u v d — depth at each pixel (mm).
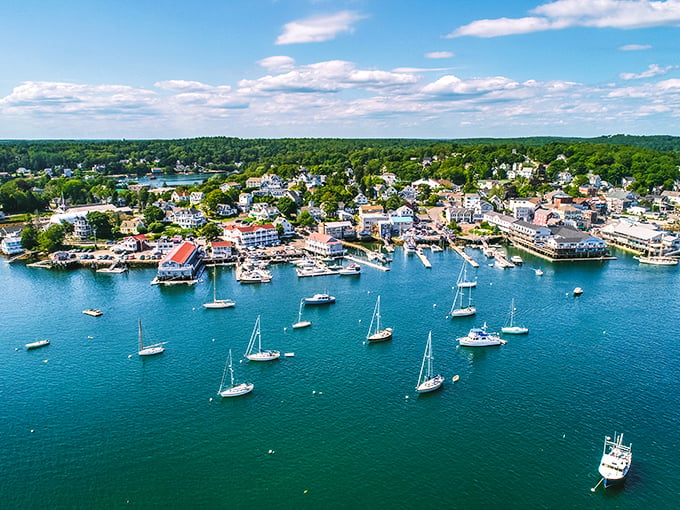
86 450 95375
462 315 162625
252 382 120062
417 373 124875
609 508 81812
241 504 82750
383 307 171625
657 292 187750
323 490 85812
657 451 94875
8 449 95562
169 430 101500
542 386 118188
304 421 104688
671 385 118250
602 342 142250
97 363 129375
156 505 82500
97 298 179875
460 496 84438
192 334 147625
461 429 102000
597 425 102938
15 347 138375
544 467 91000
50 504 82688
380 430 101812
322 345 140875
